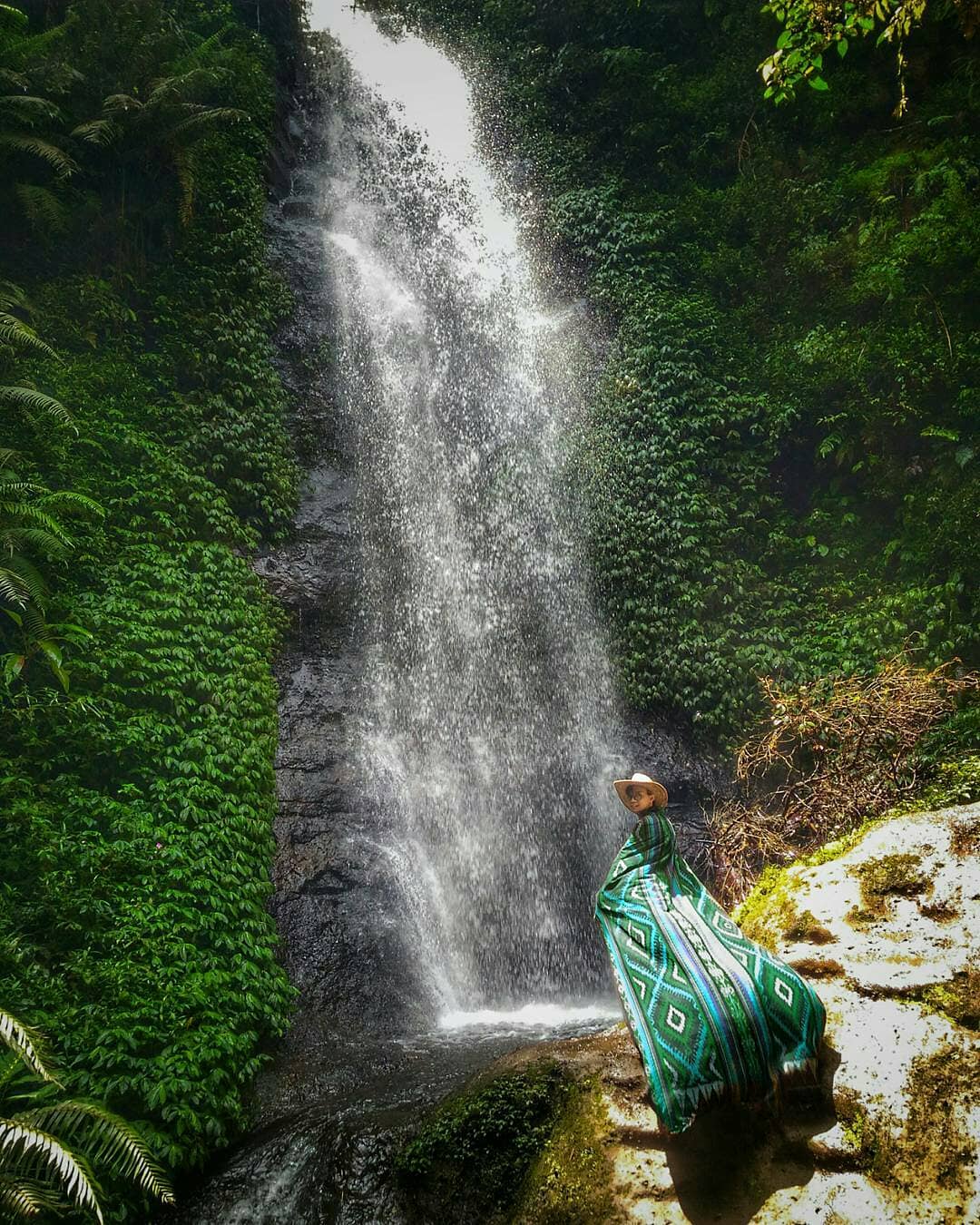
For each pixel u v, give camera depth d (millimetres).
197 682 9688
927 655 11539
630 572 13453
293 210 17844
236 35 18500
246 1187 5367
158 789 8562
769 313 15562
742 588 13125
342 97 21281
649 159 18422
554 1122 3992
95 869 7383
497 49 20734
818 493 14078
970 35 9930
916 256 13844
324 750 11352
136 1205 5441
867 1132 3355
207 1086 6410
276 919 9555
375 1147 4867
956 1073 3484
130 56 13305
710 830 10359
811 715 9594
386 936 10047
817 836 8555
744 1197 3270
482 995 10578
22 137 11258
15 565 8117
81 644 8883
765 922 4453
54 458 10117
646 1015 3314
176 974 7156
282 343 15211
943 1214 3084
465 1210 4078
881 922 4211
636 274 16234
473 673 13320
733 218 16516
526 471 15016
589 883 11969
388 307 17062
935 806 5707
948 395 13086
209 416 12625
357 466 14570
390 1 21734
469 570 14383
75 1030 6230
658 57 19422
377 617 12992
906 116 16062
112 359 11875
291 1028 8281
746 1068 3176
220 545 11117
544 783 12547
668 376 14750
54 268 12375
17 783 7602
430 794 11766
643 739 12555
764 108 17688
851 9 8719
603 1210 3367
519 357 16547
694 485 13992
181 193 13766
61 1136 4938
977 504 11953
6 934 6547
